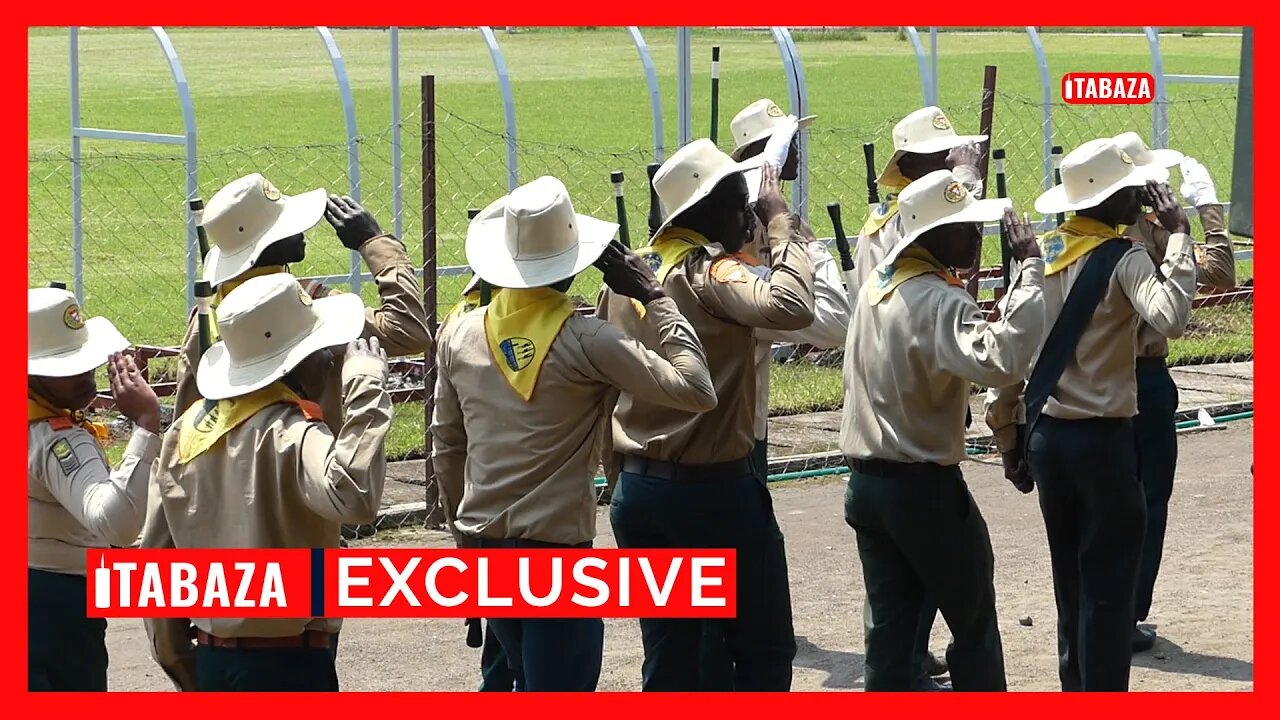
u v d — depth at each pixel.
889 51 36.09
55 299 5.54
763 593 5.94
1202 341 13.96
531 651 5.45
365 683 7.15
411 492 9.98
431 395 9.48
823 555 9.00
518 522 5.38
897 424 5.82
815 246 6.77
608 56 35.50
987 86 11.04
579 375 5.34
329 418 5.35
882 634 6.10
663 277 5.89
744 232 6.08
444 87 31.20
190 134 11.12
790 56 12.68
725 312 5.76
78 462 5.35
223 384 5.01
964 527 5.91
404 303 5.84
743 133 7.61
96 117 28.64
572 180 21.12
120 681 7.21
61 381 5.49
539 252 5.41
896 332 5.79
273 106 29.52
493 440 5.41
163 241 18.55
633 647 7.70
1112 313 6.21
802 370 12.85
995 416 6.63
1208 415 11.73
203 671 5.08
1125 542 6.29
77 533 5.53
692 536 5.87
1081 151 6.40
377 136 11.57
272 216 5.80
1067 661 6.57
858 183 20.39
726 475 5.86
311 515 4.98
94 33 43.41
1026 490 6.73
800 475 10.55
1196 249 7.37
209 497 5.00
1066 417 6.27
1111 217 6.34
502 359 5.40
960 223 5.79
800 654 7.52
